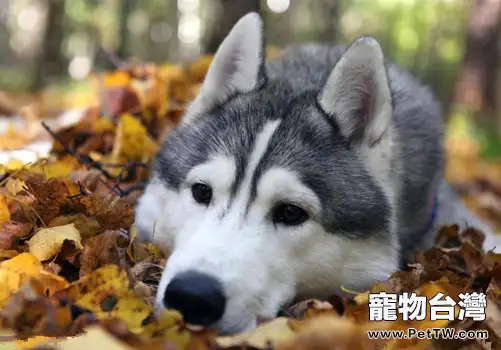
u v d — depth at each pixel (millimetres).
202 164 620
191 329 513
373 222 635
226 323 538
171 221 644
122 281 544
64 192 712
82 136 961
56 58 3729
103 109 1038
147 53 6184
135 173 889
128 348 485
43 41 3697
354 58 651
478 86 3340
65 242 623
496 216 1400
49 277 554
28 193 696
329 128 651
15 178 751
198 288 523
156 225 666
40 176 729
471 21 3367
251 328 549
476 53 3346
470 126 3180
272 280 580
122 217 696
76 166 854
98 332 489
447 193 1000
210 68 701
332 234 614
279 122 638
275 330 523
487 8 3295
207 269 537
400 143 763
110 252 620
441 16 5133
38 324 503
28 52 5723
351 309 575
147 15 6148
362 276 638
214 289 527
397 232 713
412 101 855
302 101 675
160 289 554
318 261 613
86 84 3066
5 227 645
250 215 592
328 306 569
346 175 627
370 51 648
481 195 1587
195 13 6109
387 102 653
